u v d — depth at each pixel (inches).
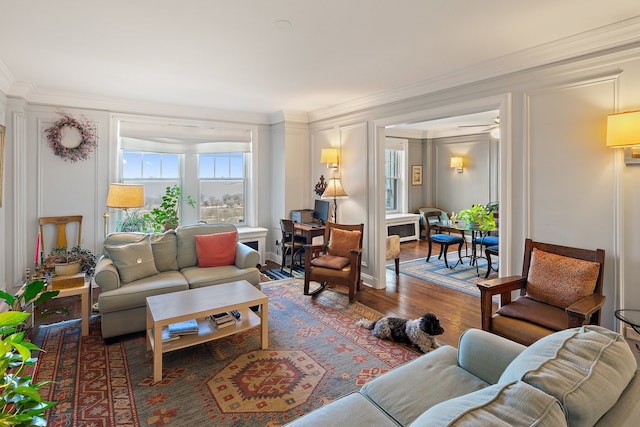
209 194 216.7
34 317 129.3
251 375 96.3
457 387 62.3
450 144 308.3
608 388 39.2
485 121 248.7
